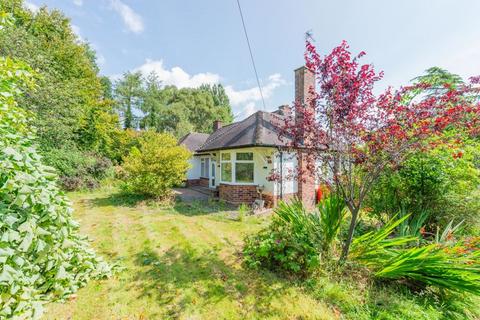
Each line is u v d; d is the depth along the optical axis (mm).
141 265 4109
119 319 2703
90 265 3463
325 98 3844
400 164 3791
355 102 3516
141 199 10180
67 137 12477
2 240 2229
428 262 3049
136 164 9969
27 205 2541
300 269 3828
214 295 3219
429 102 3357
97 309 2850
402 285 3451
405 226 4578
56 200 2961
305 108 4176
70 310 2799
